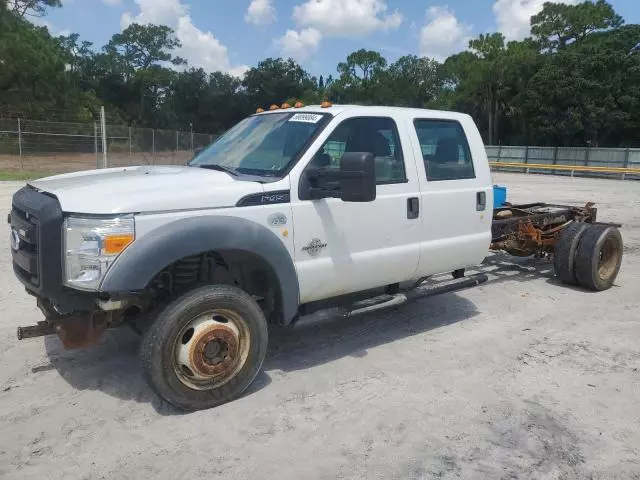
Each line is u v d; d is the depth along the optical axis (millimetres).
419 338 5414
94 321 3932
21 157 28062
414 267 5152
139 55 83250
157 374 3723
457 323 5863
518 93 50688
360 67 79688
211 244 3764
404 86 75562
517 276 7863
